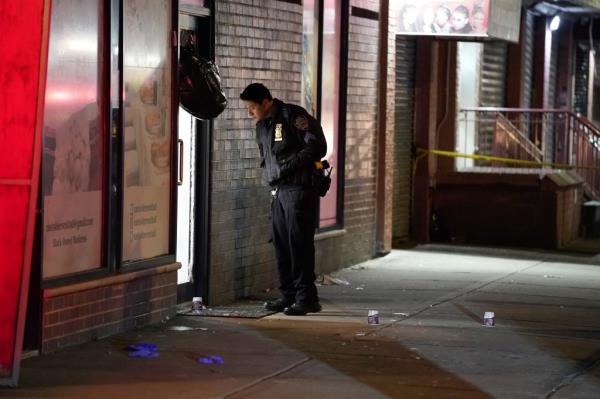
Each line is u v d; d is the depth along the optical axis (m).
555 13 33.03
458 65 25.45
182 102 14.34
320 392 10.62
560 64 35.62
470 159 27.22
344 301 16.12
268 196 16.91
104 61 12.81
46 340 11.96
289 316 14.73
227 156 15.70
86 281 12.55
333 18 19.27
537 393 10.80
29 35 10.32
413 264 20.73
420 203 24.67
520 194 24.22
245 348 12.57
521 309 15.85
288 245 14.81
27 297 11.08
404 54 24.06
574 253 23.52
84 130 12.53
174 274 14.37
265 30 16.67
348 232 20.09
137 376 11.11
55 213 12.12
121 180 13.11
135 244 13.59
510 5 22.38
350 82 19.95
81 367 11.41
